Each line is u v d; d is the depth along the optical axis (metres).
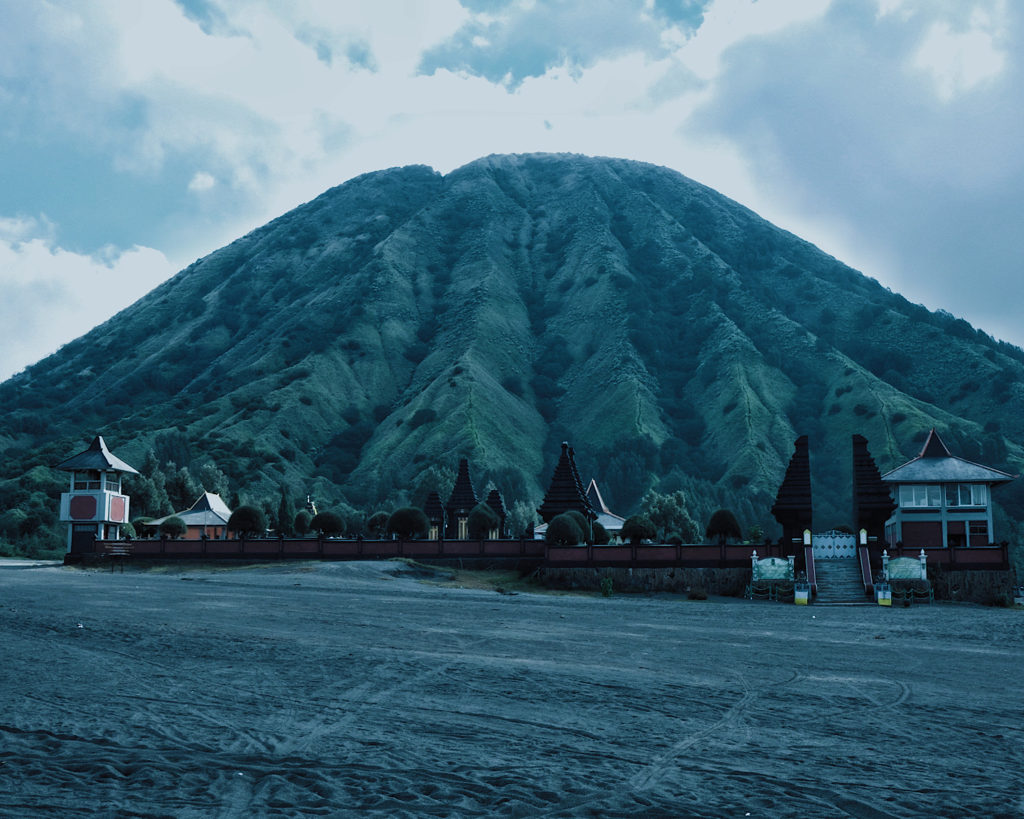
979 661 23.92
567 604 40.28
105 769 11.20
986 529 63.06
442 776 11.25
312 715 14.73
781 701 17.02
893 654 25.02
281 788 10.59
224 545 64.38
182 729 13.53
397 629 27.72
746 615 37.53
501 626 29.58
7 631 24.83
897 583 47.97
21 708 14.78
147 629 25.66
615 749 12.91
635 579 51.88
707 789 10.91
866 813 10.11
